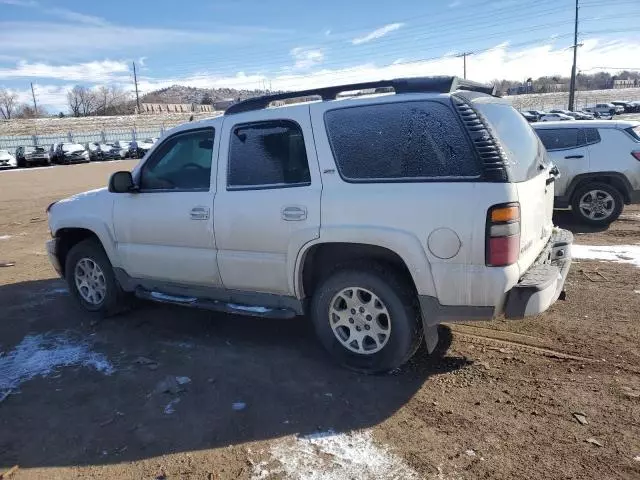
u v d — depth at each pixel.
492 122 3.37
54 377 3.97
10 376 4.02
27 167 38.16
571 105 53.78
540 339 4.18
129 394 3.65
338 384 3.63
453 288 3.25
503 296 3.19
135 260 4.70
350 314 3.72
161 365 4.08
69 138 57.38
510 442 2.89
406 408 3.28
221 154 4.11
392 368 3.64
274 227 3.80
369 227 3.42
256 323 4.88
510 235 3.13
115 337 4.71
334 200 3.55
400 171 3.39
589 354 3.87
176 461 2.89
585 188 8.27
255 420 3.24
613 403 3.21
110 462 2.91
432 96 3.36
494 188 3.12
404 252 3.33
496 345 4.11
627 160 7.99
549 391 3.39
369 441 2.97
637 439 2.85
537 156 3.98
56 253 5.48
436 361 3.89
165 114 86.62
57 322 5.16
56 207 5.37
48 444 3.11
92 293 5.27
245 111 4.10
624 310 4.67
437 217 3.23
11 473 2.85
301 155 3.75
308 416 3.25
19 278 6.90
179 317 5.14
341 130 3.61
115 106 113.56
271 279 3.92
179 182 4.40
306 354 4.15
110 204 4.83
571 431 2.96
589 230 8.10
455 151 3.24
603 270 5.89
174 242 4.39
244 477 2.73
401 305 3.47
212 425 3.21
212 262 4.18
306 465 2.79
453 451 2.84
